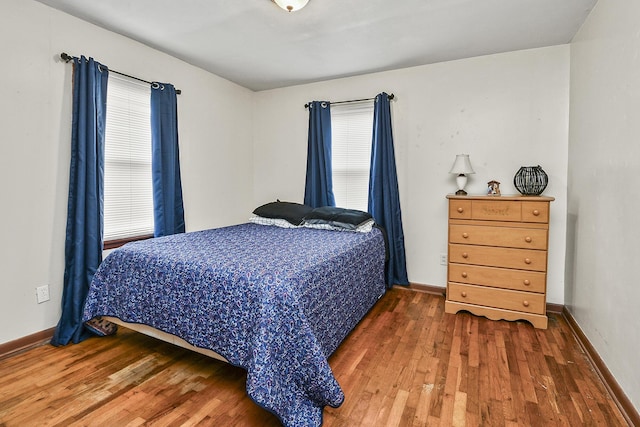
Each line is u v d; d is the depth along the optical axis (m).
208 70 3.52
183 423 1.55
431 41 2.76
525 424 1.54
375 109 3.45
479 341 2.34
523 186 2.77
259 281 1.68
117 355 2.15
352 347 2.27
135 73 2.81
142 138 2.93
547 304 2.92
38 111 2.22
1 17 2.03
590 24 2.28
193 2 2.19
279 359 1.55
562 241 2.86
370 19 2.40
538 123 2.91
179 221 3.21
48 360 2.08
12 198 2.12
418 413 1.61
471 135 3.15
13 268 2.15
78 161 2.35
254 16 2.36
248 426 1.53
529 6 2.21
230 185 3.94
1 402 1.68
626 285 1.65
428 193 3.37
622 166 1.72
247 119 4.19
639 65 1.55
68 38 2.35
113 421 1.55
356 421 1.56
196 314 1.82
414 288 3.47
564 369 1.99
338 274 2.19
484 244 2.70
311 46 2.88
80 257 2.35
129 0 2.17
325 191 3.76
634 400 1.54
